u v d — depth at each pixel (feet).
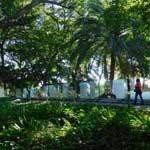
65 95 167.02
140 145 29.12
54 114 44.98
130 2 65.98
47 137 30.60
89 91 170.09
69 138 30.50
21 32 129.29
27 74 133.90
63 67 144.46
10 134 32.32
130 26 98.94
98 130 32.86
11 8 102.58
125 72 173.68
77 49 167.63
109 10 69.26
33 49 132.05
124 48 168.35
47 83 144.87
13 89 144.25
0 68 133.59
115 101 136.05
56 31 138.51
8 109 53.01
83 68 193.57
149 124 34.24
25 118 39.47
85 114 41.55
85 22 162.61
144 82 155.84
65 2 83.10
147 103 129.18
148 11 64.54
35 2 71.05
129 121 35.88
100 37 173.27
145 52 170.91
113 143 29.66
